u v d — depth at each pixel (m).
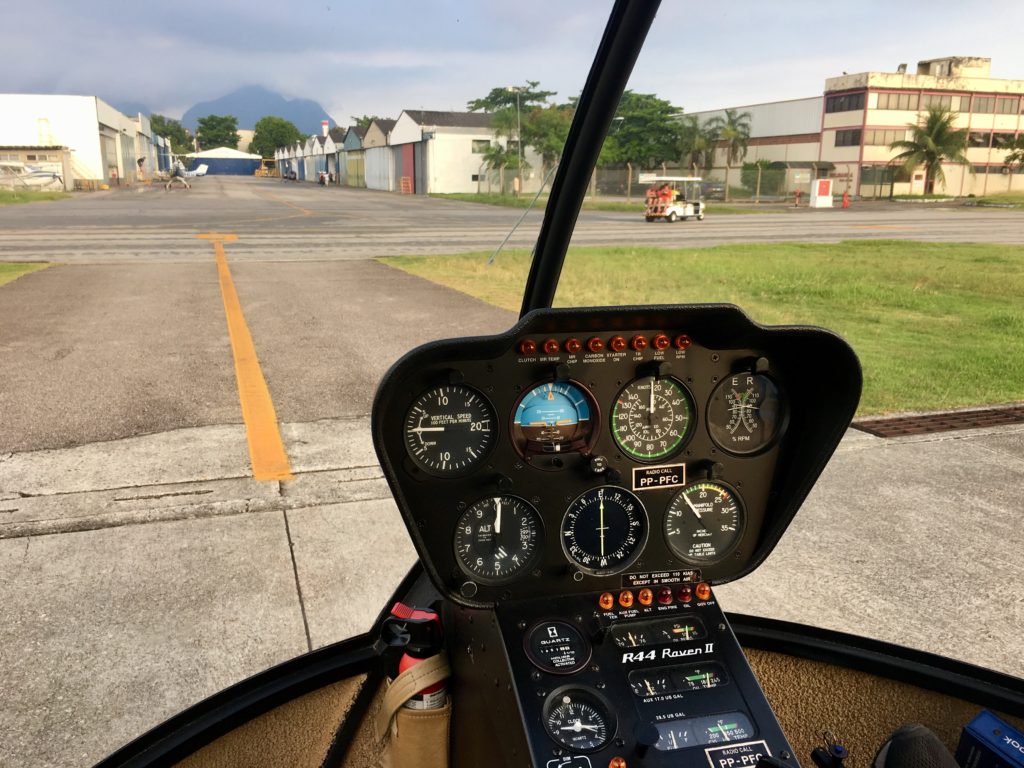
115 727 2.64
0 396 6.75
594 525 1.89
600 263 18.09
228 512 4.46
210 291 13.20
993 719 1.81
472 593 1.81
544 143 46.25
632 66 1.94
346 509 4.52
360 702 2.10
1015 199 59.09
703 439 1.92
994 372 8.40
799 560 4.07
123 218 33.06
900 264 18.92
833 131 61.19
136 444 5.61
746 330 1.77
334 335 9.62
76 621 3.31
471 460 1.78
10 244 21.28
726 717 1.62
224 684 2.90
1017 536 4.39
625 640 1.74
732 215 44.62
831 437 1.88
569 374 1.79
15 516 4.36
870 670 2.11
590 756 1.52
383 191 78.06
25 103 66.06
